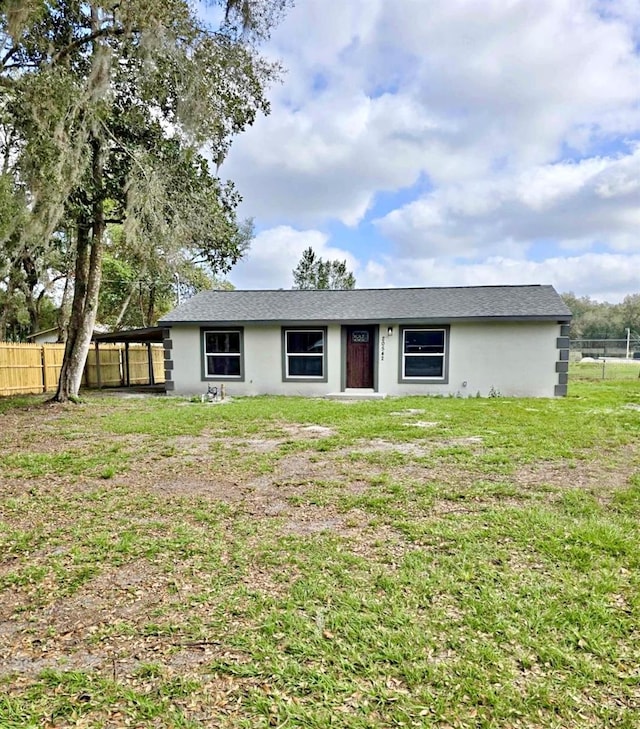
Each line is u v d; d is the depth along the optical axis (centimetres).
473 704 162
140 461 516
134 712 162
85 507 372
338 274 3431
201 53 850
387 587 239
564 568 255
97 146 897
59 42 823
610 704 161
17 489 422
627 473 437
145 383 1716
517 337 1062
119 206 1037
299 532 315
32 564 276
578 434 606
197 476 456
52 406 973
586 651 188
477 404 918
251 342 1175
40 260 1605
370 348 1145
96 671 183
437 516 337
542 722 153
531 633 199
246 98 959
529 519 323
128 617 220
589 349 2709
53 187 747
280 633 203
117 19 782
